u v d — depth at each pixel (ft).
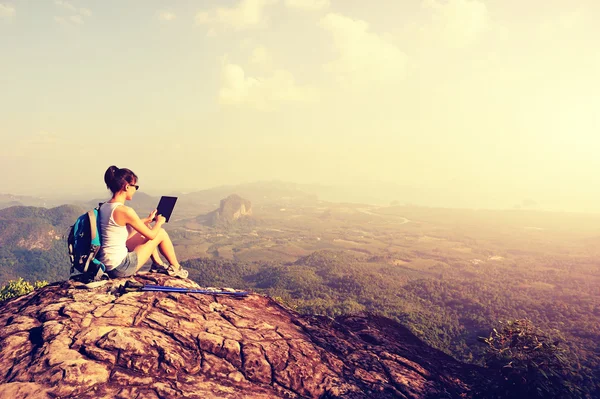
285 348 17.83
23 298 16.94
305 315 23.36
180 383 13.55
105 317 15.57
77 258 17.81
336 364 18.42
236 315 19.31
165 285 19.94
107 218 18.08
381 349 21.95
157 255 21.79
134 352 14.02
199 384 13.83
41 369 12.17
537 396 17.95
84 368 12.53
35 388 11.47
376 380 18.04
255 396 14.35
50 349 13.00
